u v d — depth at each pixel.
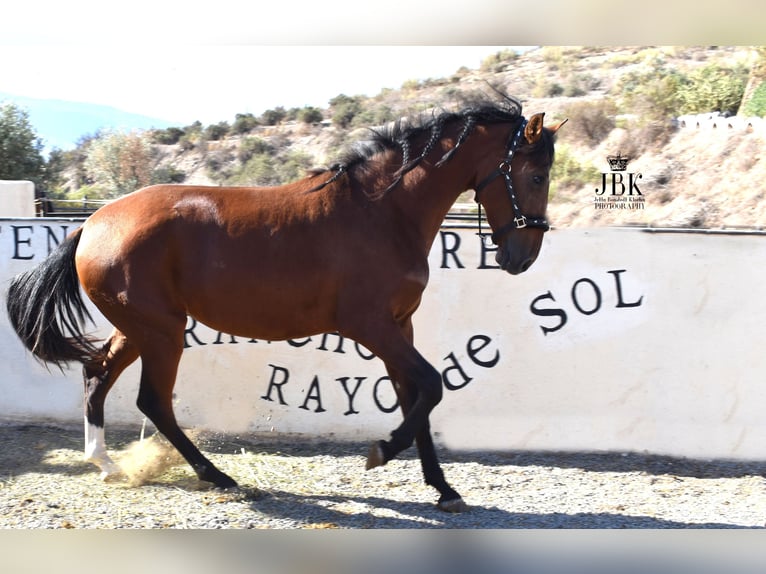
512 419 5.46
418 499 4.48
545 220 4.14
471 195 16.03
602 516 4.27
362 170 4.25
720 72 23.78
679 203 17.92
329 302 4.20
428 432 4.28
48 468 4.88
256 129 30.61
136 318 4.29
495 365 5.48
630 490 4.76
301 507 4.29
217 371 5.61
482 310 5.48
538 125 3.97
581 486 4.82
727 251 5.33
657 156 20.20
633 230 5.40
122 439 5.52
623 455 5.41
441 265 5.48
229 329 4.37
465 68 30.05
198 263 4.24
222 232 4.23
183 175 27.11
